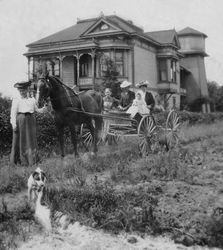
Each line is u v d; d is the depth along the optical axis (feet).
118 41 119.75
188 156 36.24
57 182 26.89
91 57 125.90
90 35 120.16
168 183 27.53
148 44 133.18
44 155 38.14
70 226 20.68
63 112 35.22
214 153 40.70
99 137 40.52
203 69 177.68
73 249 18.40
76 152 36.32
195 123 84.48
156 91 139.03
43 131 43.14
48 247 18.52
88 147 44.45
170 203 23.03
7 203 23.22
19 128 32.91
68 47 121.08
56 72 130.93
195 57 174.60
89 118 38.73
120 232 20.25
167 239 19.58
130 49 121.60
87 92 39.99
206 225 19.97
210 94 185.06
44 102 34.32
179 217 21.06
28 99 33.35
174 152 37.09
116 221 20.65
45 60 126.52
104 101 45.01
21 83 33.17
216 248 18.84
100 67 120.16
